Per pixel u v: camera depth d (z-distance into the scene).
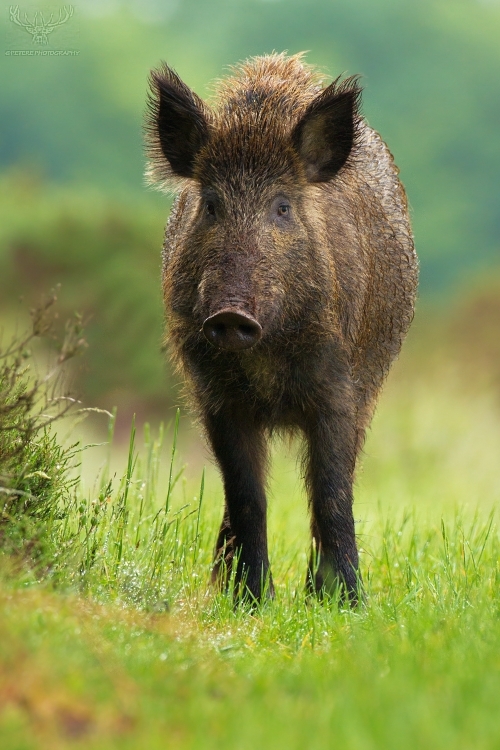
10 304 79.69
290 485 29.98
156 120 17.00
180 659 10.75
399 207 19.91
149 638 11.54
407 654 11.20
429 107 169.75
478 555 17.50
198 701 9.37
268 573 16.27
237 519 16.47
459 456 38.28
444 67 177.62
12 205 90.75
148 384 67.75
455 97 170.75
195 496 22.55
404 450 38.72
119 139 154.25
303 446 17.34
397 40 182.88
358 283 17.09
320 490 16.44
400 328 19.77
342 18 184.50
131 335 71.69
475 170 162.50
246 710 9.21
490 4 192.75
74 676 9.34
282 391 16.34
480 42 181.88
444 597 14.69
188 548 16.20
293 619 14.09
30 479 13.66
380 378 19.23
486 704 9.59
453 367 55.59
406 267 19.70
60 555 13.45
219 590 15.30
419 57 179.62
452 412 41.56
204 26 186.00
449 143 164.00
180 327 16.14
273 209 15.50
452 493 31.14
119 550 14.70
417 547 19.20
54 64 153.62
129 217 87.75
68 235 83.25
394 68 179.88
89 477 26.38
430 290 141.00
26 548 12.94
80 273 81.88
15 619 10.23
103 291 78.12
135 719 9.01
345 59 180.38
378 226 18.47
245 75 17.69
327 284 15.90
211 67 168.50
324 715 9.16
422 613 13.43
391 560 17.92
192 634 12.26
